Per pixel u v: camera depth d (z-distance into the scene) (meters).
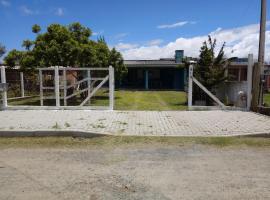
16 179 4.50
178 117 9.77
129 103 15.39
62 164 5.21
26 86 16.44
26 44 15.00
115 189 4.12
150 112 10.85
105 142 6.82
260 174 4.71
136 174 4.70
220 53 13.48
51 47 13.72
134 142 6.80
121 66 20.28
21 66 14.06
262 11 10.63
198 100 13.70
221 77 13.20
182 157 5.66
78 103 14.79
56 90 11.28
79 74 15.33
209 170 4.89
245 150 6.16
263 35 10.68
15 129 7.64
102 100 17.11
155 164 5.22
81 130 7.45
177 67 29.50
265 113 10.48
